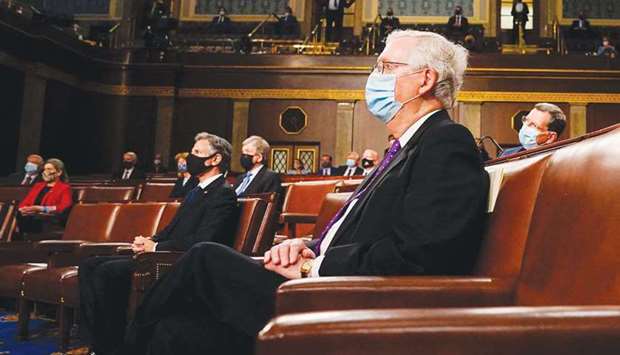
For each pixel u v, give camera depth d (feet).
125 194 21.65
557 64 38.88
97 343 9.11
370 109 6.21
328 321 2.68
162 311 5.81
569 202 4.22
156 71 41.75
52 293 10.61
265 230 10.16
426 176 5.16
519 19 46.52
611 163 3.94
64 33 39.58
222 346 5.66
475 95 39.32
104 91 42.16
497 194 5.32
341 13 45.14
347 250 5.25
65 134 40.34
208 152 10.80
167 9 45.93
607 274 3.62
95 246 11.59
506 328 2.63
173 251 8.94
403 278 4.68
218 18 46.88
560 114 10.64
